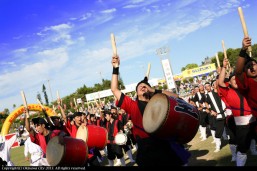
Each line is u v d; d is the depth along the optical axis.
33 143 7.87
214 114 9.50
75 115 9.19
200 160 8.66
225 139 11.34
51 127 8.71
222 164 7.72
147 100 4.86
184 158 4.42
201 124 12.29
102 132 8.87
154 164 4.41
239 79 5.00
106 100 40.44
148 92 4.88
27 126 7.58
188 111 4.55
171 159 4.36
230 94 6.35
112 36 4.87
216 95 9.48
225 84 6.59
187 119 4.48
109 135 10.79
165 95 4.47
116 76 4.87
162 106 4.44
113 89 4.86
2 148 8.79
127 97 4.82
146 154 4.48
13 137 9.02
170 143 4.43
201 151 9.95
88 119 13.45
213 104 9.49
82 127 8.84
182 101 4.68
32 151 7.84
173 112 4.38
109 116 10.85
